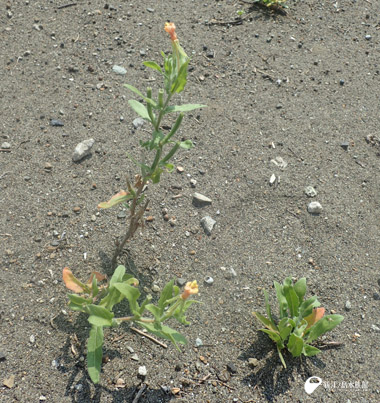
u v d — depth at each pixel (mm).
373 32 1184
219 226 838
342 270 811
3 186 842
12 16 1078
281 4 1207
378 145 955
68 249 793
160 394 702
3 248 784
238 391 709
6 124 912
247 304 772
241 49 1084
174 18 1136
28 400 685
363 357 743
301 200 876
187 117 959
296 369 729
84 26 1079
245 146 930
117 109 952
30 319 735
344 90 1036
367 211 874
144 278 781
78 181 859
